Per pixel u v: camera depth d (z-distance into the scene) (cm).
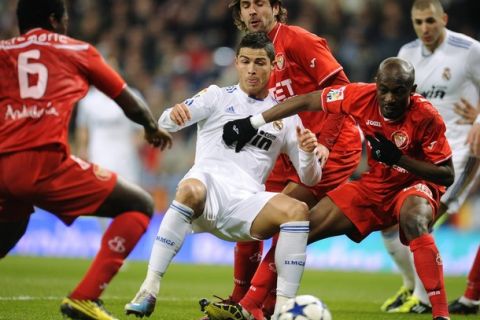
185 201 2084
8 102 1936
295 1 6506
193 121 2222
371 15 6381
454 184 2991
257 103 2269
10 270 4153
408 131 2219
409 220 2264
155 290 2064
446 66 3003
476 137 2798
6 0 7400
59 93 1941
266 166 2252
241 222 2152
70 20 7225
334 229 2339
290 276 2091
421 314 2723
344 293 3556
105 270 1934
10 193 1934
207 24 6981
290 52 2458
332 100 2258
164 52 6831
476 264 2738
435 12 2944
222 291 3484
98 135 4809
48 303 2741
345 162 2505
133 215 1972
